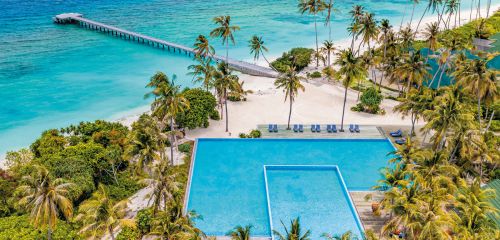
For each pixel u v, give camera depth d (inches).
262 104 3161.9
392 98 3228.3
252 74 3841.0
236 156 2385.6
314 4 4079.7
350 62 2485.2
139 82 3695.9
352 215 1865.2
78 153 2095.2
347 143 2541.8
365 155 2400.3
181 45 4557.1
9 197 1870.1
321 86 3494.1
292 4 7003.0
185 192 2042.3
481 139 1941.4
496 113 2773.1
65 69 3981.3
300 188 2065.7
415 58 2760.8
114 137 2388.0
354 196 2001.7
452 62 2866.6
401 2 7273.6
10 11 6304.1
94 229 1457.9
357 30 3619.6
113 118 3004.4
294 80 2536.9
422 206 1430.9
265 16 6131.9
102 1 7145.7
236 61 4065.0
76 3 6968.5
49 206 1407.5
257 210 1916.8
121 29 5152.6
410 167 1731.1
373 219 1836.9
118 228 1812.3
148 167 1914.4
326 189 2059.5
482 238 1364.4
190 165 2272.4
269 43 4845.0
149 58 4377.5
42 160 2087.8
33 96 3353.8
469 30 4690.0
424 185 1585.9
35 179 1435.8
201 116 2640.3
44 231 1552.7
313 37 5108.3
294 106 3122.5
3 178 1974.7
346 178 2161.7
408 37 3553.2
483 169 2122.3
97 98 3346.5
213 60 4097.0
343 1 7332.7
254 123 2854.3
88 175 1959.9
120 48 4699.8
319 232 1749.5
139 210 1865.2
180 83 3681.1
